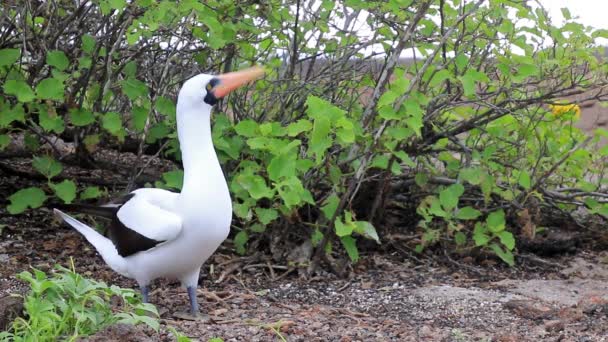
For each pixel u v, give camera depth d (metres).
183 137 5.33
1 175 7.95
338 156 7.01
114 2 6.11
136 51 6.96
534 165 7.64
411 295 6.38
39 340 4.26
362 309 6.07
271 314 5.71
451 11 6.83
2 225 7.04
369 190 7.39
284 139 6.56
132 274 5.54
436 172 7.65
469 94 6.27
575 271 7.27
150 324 4.46
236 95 7.27
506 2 6.58
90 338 4.32
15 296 4.75
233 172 6.91
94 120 6.76
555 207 7.85
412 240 7.46
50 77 6.96
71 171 8.09
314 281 6.67
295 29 7.02
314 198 7.20
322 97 7.24
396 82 6.19
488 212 7.52
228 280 6.58
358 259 7.06
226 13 6.82
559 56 7.03
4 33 6.88
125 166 7.66
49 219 7.43
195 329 5.20
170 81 7.21
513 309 6.04
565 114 7.43
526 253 7.64
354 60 7.58
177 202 5.29
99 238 5.76
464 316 5.93
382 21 6.86
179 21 6.75
